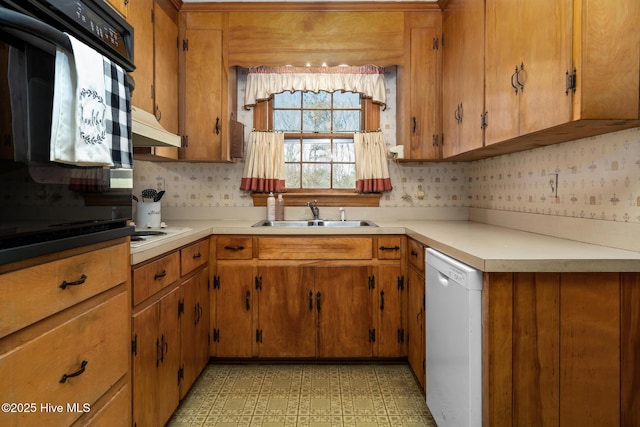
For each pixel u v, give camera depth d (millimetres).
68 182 993
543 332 1253
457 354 1376
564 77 1282
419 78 2637
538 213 2029
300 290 2389
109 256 1190
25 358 837
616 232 1483
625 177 1451
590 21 1210
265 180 2916
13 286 808
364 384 2189
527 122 1519
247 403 1991
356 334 2396
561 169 1836
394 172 3012
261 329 2395
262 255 2389
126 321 1315
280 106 3041
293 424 1810
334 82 2914
